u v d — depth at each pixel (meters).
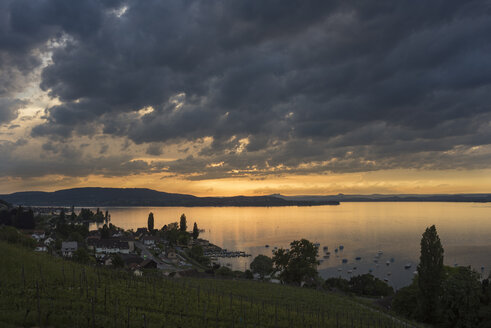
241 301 57.31
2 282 45.34
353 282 111.12
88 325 35.84
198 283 78.12
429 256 64.31
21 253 58.31
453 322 59.94
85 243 192.88
